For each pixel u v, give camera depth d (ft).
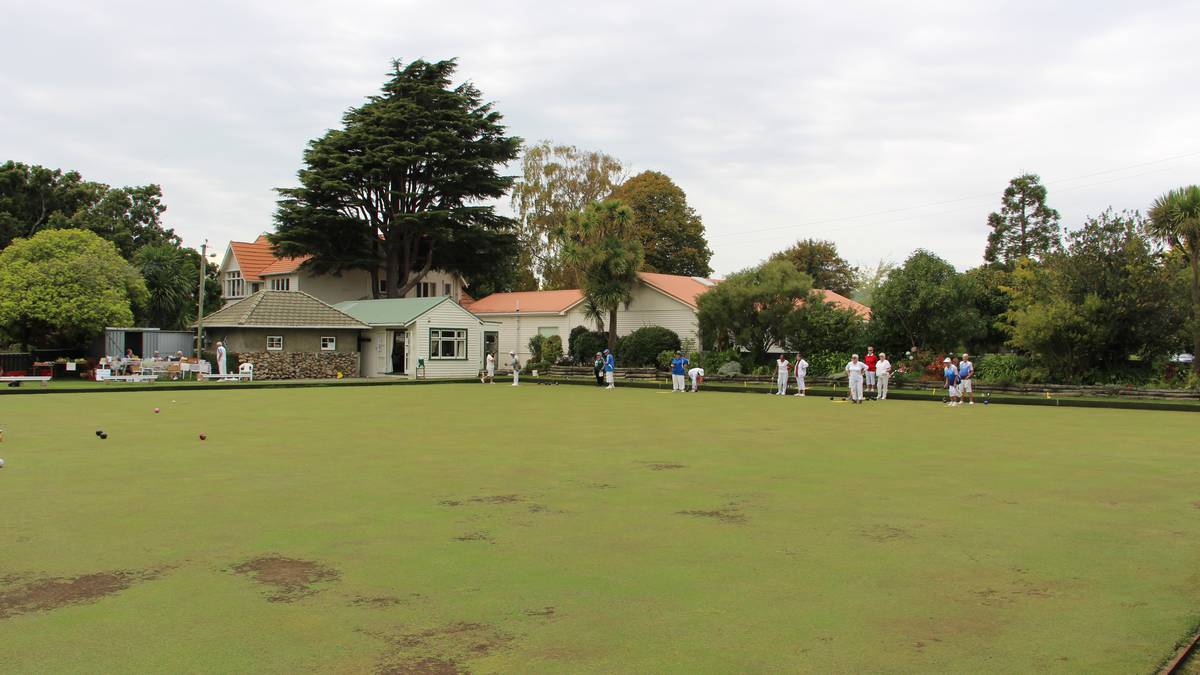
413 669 15.57
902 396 97.55
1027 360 104.47
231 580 21.27
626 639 17.15
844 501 31.86
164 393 100.07
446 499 32.12
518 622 18.17
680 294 144.87
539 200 204.64
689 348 140.36
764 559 23.36
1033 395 95.09
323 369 137.80
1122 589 20.63
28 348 133.90
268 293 136.36
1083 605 19.39
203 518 28.55
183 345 141.79
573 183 204.74
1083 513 29.71
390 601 19.58
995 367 105.81
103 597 19.84
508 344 165.17
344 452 45.75
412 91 166.71
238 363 128.26
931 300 111.04
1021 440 53.16
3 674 15.26
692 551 24.25
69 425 60.13
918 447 49.14
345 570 22.16
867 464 41.88
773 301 123.13
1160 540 25.63
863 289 245.65
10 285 123.24
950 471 39.60
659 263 204.95
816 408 81.51
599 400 91.09
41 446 48.01
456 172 165.17
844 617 18.53
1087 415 74.18
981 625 18.03
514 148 173.68
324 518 28.60
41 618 18.37
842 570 22.26
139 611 18.83
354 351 142.92
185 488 34.37
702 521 28.25
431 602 19.52
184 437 52.75
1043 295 101.81
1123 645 16.85
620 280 140.05
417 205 172.04
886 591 20.43
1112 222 95.50
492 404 83.71
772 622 18.20
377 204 170.81
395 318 141.59
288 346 134.92
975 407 84.17
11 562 22.97
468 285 207.92
